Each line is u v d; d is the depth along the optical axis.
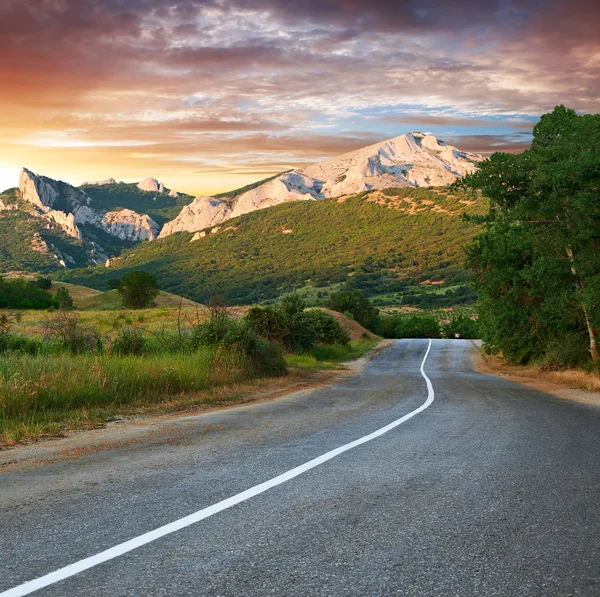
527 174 19.86
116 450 6.75
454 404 12.32
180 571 3.02
